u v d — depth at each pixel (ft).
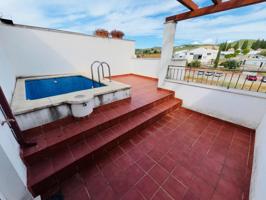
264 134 5.79
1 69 6.78
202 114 10.57
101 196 4.45
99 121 7.13
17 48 11.28
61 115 6.71
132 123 7.94
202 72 10.69
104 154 6.23
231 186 4.88
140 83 15.70
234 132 8.24
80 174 5.23
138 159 6.01
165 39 11.39
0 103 3.88
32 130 5.93
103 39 16.87
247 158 6.20
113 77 19.02
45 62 13.11
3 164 3.18
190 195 4.54
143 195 4.50
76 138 6.07
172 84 12.09
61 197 4.39
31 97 10.28
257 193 3.76
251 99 8.05
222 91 9.14
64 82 13.71
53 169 4.69
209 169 5.58
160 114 9.58
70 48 14.48
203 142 7.29
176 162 5.90
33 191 4.22
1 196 3.20
